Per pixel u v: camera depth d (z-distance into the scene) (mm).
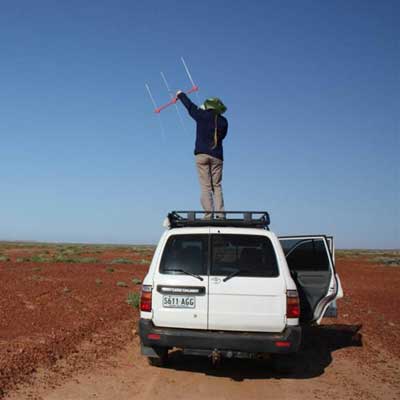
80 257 39844
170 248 6590
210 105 8047
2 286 15586
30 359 7199
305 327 10930
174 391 6141
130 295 13734
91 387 6207
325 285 7980
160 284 6395
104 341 8719
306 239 8375
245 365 7410
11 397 5719
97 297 14281
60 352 7742
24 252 48594
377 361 7918
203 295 6277
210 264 6406
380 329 10734
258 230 6605
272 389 6324
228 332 6266
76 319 10555
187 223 6910
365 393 6234
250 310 6203
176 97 8039
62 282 17859
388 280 23375
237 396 6020
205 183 8039
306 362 7805
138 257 43031
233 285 6258
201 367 7234
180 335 6207
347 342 9398
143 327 6355
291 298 6195
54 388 6109
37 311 11258
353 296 16781
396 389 6430
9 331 9023
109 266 28906
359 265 35188
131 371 6949
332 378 6891
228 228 6625
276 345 6082
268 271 6316
